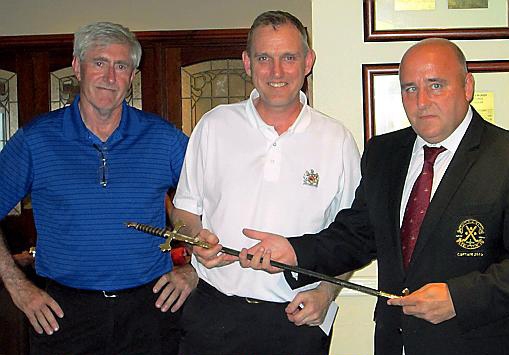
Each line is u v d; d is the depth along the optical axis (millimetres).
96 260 2018
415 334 1697
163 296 2086
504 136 1707
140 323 2066
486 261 1627
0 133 4809
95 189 2014
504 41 2328
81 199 2006
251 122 1951
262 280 1885
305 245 1826
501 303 1568
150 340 2084
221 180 1936
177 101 4715
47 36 4699
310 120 1966
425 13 2342
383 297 1722
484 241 1621
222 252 1786
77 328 2029
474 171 1664
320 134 1952
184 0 4645
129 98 4754
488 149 1681
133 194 2051
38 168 2021
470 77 1725
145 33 4660
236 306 1905
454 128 1708
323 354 1969
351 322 2420
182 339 1990
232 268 1905
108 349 2051
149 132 2111
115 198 2029
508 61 2320
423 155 1789
